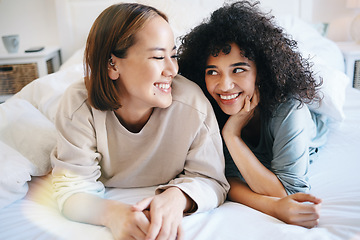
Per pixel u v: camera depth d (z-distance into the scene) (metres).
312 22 2.80
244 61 0.97
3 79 2.29
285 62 1.02
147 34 0.85
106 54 0.87
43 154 1.08
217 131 0.99
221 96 1.02
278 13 2.58
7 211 0.92
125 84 0.89
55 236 0.78
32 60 2.29
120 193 1.01
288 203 0.87
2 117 1.15
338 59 2.22
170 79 0.90
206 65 1.02
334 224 0.83
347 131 1.46
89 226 0.83
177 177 1.06
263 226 0.80
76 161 0.93
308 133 1.13
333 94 1.39
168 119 0.97
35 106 1.41
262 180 0.97
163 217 0.76
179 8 2.12
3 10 2.59
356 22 2.69
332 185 1.05
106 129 0.97
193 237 0.76
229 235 0.76
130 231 0.75
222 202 0.98
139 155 1.01
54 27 2.66
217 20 0.99
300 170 0.99
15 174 0.95
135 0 2.15
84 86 0.98
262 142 1.10
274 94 1.03
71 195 0.88
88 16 2.50
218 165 0.98
